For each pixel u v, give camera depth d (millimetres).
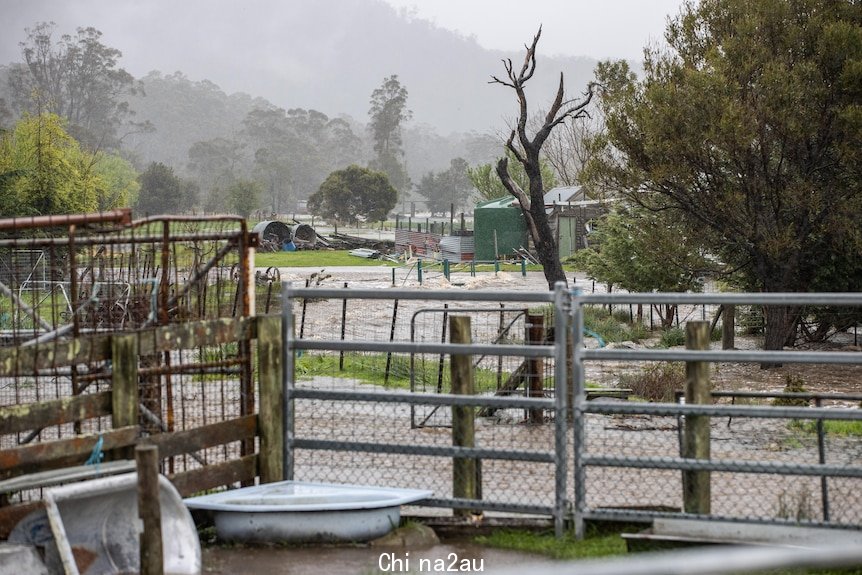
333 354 19547
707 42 24953
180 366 7891
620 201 28297
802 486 9266
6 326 12211
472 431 8055
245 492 7887
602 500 8594
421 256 68125
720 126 22297
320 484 8109
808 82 22719
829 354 7023
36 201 48406
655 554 6711
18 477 6707
